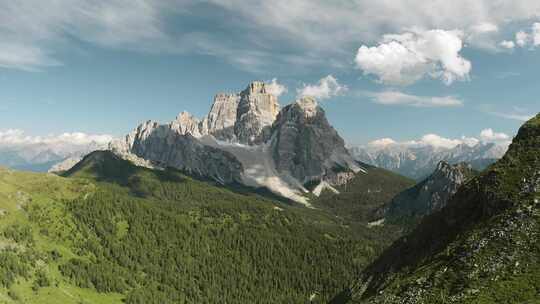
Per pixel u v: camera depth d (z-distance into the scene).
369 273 189.00
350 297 185.88
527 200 136.00
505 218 135.50
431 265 143.50
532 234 126.94
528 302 108.75
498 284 119.25
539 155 150.38
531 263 120.62
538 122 165.12
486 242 133.25
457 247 141.75
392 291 143.75
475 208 156.38
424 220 187.00
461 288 124.69
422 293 132.00
